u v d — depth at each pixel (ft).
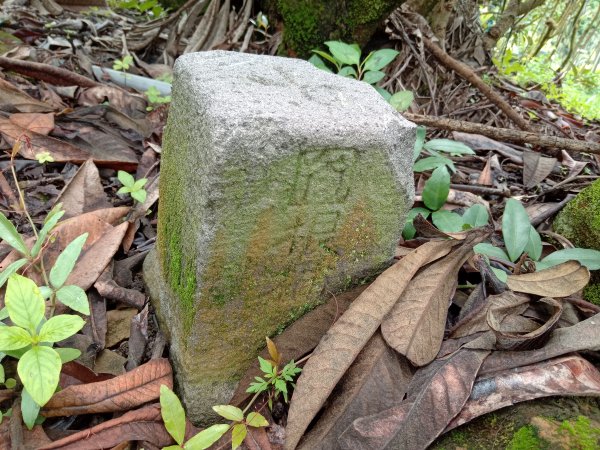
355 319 0.98
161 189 1.08
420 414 0.87
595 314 1.01
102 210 1.30
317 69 1.05
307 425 0.90
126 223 1.26
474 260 1.13
